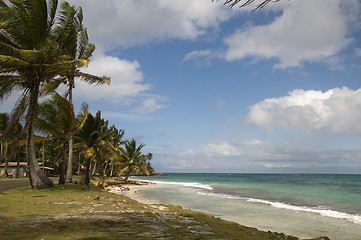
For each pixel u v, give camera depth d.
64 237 5.33
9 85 14.94
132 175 128.62
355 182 58.72
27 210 8.61
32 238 5.14
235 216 13.55
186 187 38.22
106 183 37.44
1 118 31.00
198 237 6.18
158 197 22.62
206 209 15.80
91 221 7.23
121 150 44.31
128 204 11.60
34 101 15.20
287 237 7.80
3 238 5.04
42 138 18.16
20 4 13.99
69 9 16.19
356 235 9.94
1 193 13.10
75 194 13.78
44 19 14.93
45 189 15.15
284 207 16.91
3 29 14.16
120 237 5.56
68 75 19.39
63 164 18.83
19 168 42.97
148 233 6.20
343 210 16.03
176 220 8.60
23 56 13.91
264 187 38.38
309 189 33.84
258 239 6.73
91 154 19.88
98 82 19.61
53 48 14.41
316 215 14.03
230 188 36.09
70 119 17.78
